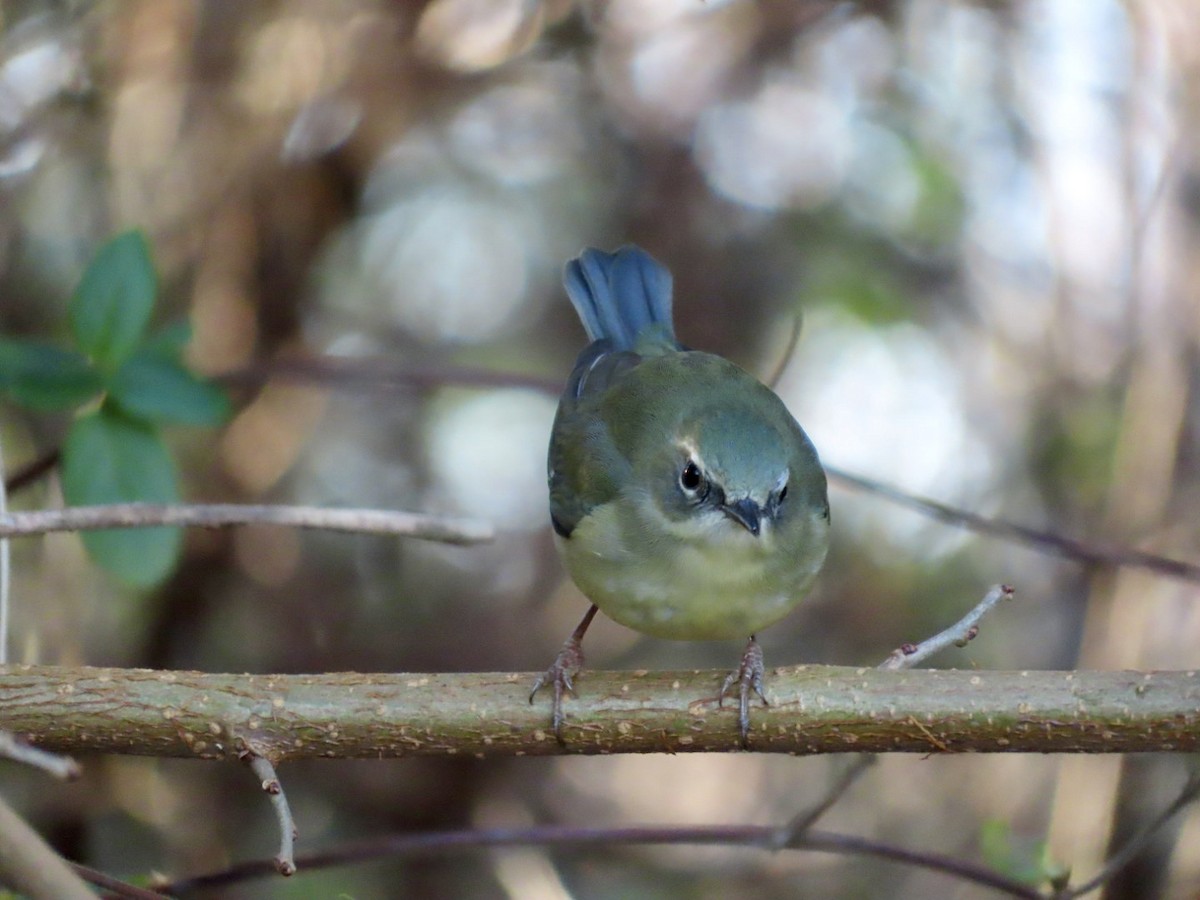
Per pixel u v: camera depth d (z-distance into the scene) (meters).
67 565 10.14
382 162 12.75
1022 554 13.38
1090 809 9.48
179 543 7.50
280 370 9.95
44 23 11.05
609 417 8.33
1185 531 9.91
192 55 11.18
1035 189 13.16
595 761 14.21
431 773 12.77
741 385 8.52
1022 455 13.29
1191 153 10.39
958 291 13.53
